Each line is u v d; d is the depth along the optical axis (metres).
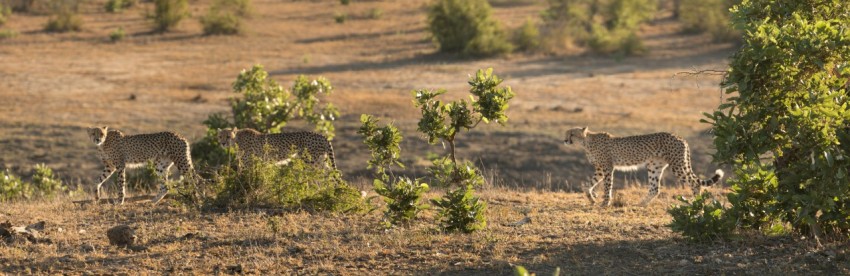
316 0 163.62
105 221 25.78
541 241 22.16
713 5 122.25
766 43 20.08
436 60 105.88
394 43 119.19
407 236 22.92
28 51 107.31
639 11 134.88
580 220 26.06
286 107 44.22
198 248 22.20
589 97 80.31
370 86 85.56
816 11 21.95
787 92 20.62
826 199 19.72
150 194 32.78
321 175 28.36
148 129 64.50
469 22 110.06
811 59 19.98
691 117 69.56
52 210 27.91
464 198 23.89
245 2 139.12
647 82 89.06
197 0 163.25
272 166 28.58
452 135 27.73
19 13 145.38
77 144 59.84
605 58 108.81
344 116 68.69
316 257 21.12
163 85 85.62
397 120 67.44
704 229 21.30
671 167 31.39
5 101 74.94
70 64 98.19
